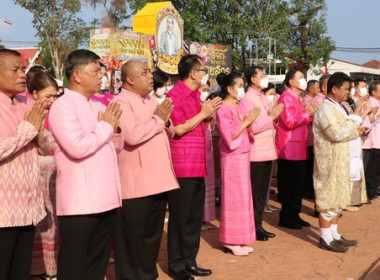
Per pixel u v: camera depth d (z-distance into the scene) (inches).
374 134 327.6
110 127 133.3
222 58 637.9
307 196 334.0
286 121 243.9
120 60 474.0
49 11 1167.0
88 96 140.3
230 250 213.9
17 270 131.7
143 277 163.0
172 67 550.3
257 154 227.0
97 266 141.6
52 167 176.9
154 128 152.6
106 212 138.8
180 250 179.9
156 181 156.2
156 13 524.7
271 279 180.9
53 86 173.5
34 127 123.0
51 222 177.3
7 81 125.7
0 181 123.5
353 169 222.5
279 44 904.3
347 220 274.8
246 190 205.3
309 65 1033.5
